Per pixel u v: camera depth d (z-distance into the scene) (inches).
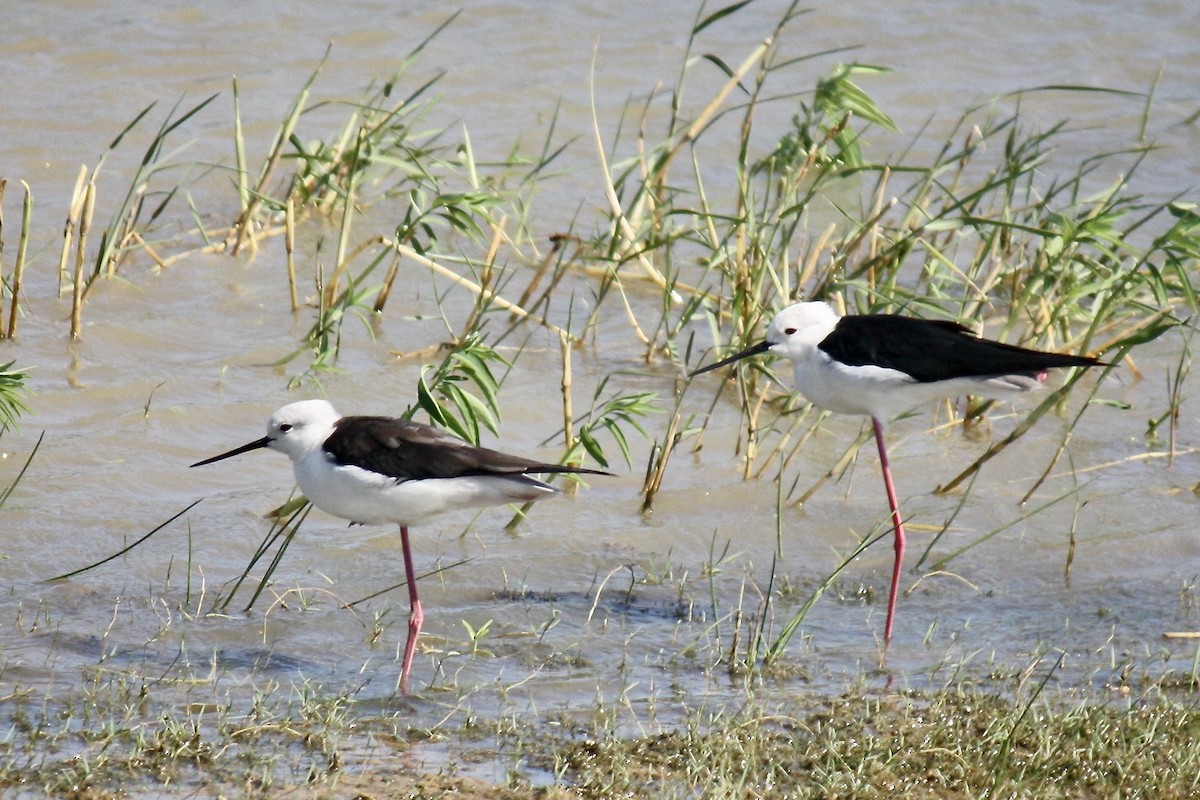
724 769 313.0
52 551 433.7
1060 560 453.4
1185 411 558.9
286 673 370.3
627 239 646.5
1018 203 732.7
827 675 374.9
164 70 817.5
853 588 435.5
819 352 421.7
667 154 612.4
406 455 362.6
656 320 620.4
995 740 327.6
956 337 404.8
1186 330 618.8
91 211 568.1
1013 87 864.9
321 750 323.3
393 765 318.7
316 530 462.6
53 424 512.1
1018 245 646.5
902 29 925.8
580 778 314.3
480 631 384.2
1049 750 320.5
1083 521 478.3
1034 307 595.5
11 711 336.8
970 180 757.9
